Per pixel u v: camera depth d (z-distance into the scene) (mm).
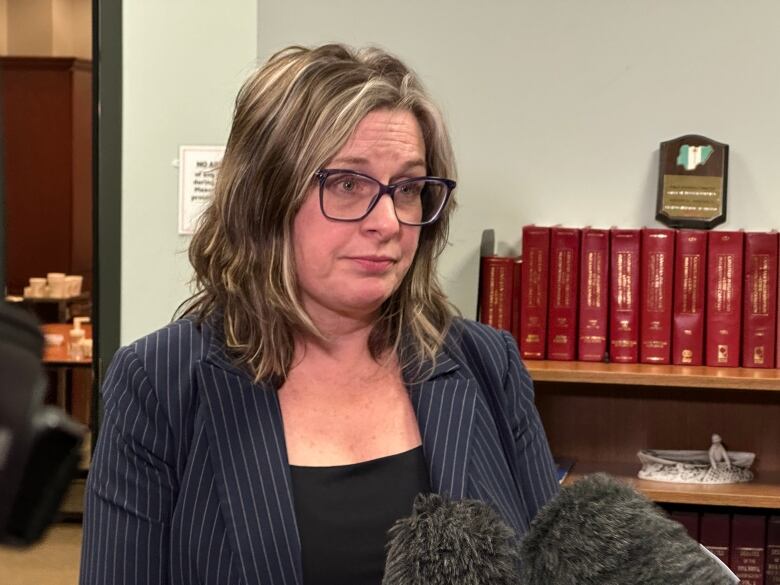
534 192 2523
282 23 2559
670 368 2221
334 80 1068
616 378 2145
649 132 2484
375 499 1100
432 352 1191
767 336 2229
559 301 2293
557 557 669
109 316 2572
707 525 2297
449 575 667
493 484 1149
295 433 1126
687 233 2252
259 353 1129
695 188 2428
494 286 2334
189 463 1080
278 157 1065
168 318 2574
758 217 2465
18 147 7730
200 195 2545
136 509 1073
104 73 2531
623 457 2520
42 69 7707
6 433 267
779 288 2234
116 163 2553
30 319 286
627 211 2504
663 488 2229
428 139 1145
